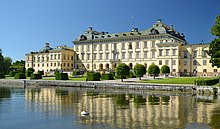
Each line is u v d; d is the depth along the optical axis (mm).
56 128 18938
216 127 19078
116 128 18703
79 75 108375
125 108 28312
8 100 36094
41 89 58719
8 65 137000
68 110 26906
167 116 23422
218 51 48469
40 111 26281
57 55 140625
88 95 43438
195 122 20828
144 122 20797
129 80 71875
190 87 49219
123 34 126688
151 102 33594
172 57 104375
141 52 119688
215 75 93812
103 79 80938
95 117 22938
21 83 78875
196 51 101250
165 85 52375
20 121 21375
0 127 19375
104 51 131625
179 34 131250
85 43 138500
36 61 151125
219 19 50344
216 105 30688
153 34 115125
